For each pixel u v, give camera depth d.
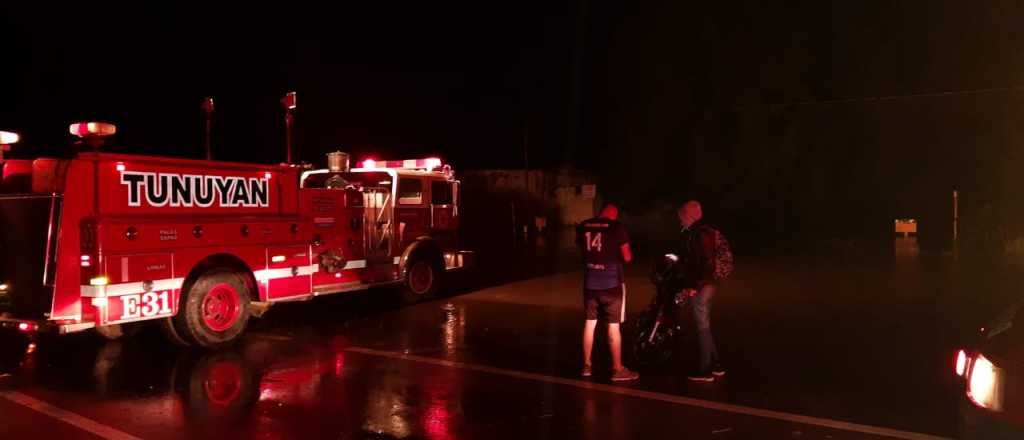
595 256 7.34
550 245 27.80
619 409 6.45
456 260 14.07
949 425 5.96
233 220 9.56
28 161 8.59
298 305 12.84
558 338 9.74
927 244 25.00
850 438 5.66
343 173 13.31
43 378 7.68
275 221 10.18
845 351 8.72
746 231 34.44
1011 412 4.20
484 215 34.69
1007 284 14.45
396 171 12.70
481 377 7.62
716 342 9.27
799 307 12.02
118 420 6.25
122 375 7.80
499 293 14.30
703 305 7.32
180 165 9.02
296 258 10.52
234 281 9.40
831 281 15.42
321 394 7.02
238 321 9.39
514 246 27.33
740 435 5.74
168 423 6.17
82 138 8.45
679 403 6.62
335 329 10.47
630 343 9.43
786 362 8.17
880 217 34.97
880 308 11.82
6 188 8.48
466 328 10.50
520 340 9.61
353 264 11.71
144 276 8.51
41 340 9.63
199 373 7.88
